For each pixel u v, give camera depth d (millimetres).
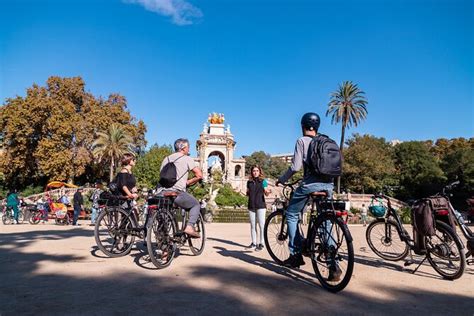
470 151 59688
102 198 7344
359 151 61438
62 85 51406
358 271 6199
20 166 48031
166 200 6457
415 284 5379
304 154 5648
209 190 42219
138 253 7523
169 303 4117
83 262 6430
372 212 8016
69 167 47906
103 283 4953
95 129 51750
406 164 66125
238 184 74875
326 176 5332
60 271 5660
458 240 5695
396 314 3949
